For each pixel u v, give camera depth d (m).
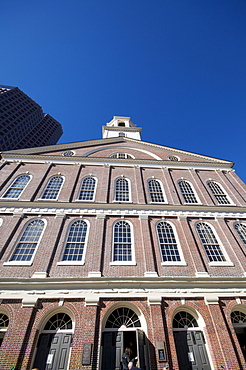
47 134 116.06
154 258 14.46
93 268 13.33
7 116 89.12
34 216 16.23
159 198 19.41
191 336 11.69
